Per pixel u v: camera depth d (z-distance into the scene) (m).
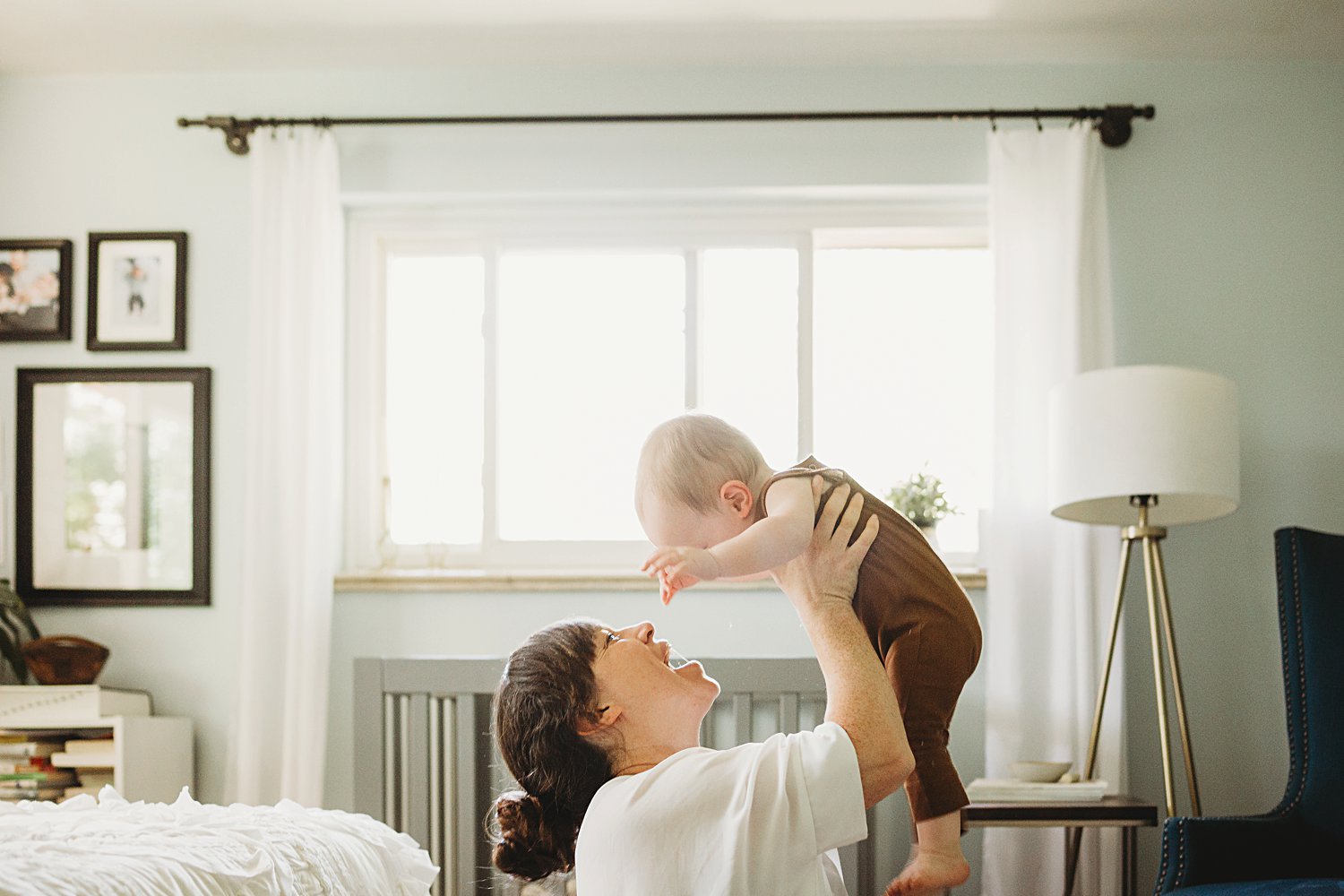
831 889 1.17
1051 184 3.38
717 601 3.35
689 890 1.01
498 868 1.17
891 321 3.68
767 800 1.01
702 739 3.06
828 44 3.41
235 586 3.44
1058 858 3.11
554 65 3.54
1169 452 2.80
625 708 1.14
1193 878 2.45
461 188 3.54
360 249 3.65
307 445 3.34
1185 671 3.35
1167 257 3.47
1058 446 2.93
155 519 3.46
